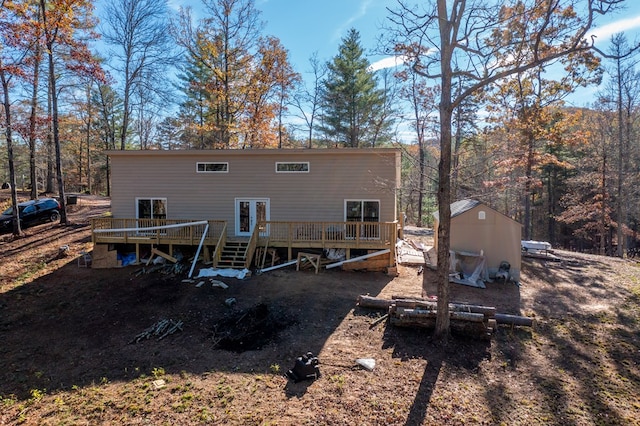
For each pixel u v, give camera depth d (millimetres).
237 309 9328
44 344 7902
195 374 6535
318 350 7312
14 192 15688
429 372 6484
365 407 5473
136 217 14531
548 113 16672
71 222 18141
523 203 24719
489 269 11805
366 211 13641
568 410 5477
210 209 14273
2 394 6086
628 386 6121
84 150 37406
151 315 9180
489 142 24000
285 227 13758
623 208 21781
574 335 7973
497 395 5840
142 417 5312
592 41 6449
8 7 13906
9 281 11336
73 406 5660
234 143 25203
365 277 11852
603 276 12422
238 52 23172
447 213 7383
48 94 19688
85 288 10906
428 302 8320
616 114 21188
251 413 5344
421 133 25016
